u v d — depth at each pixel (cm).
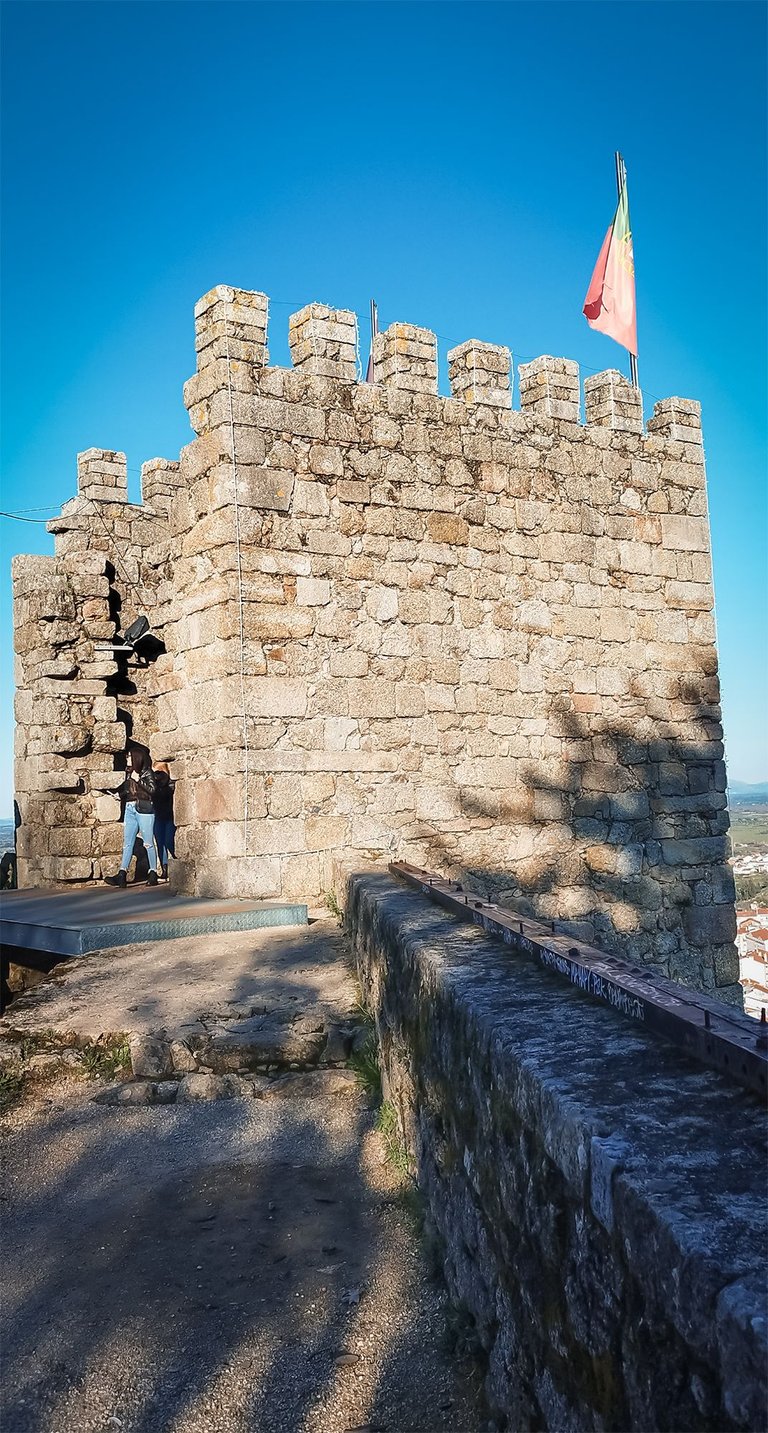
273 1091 644
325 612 1111
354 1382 359
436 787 1169
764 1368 159
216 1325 398
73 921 976
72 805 1375
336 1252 450
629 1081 268
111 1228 484
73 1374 372
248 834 1050
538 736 1249
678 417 1398
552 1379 262
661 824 1338
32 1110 638
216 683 1066
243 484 1071
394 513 1163
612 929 1285
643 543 1354
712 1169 214
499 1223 320
